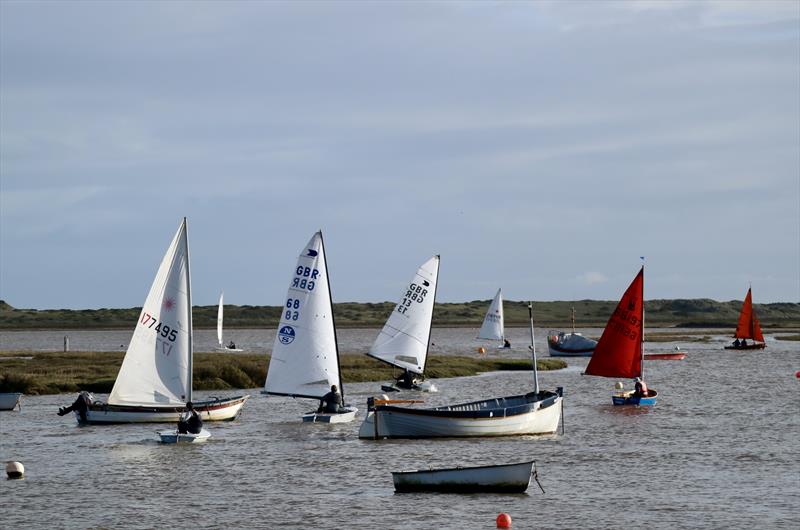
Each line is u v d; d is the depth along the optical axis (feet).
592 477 219.41
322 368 318.24
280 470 230.27
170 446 266.16
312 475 223.92
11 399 351.67
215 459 245.86
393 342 424.87
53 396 399.65
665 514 184.96
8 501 200.34
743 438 277.85
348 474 224.74
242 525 179.22
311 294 317.63
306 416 314.14
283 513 187.73
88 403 309.01
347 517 184.03
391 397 400.88
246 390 421.59
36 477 224.33
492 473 202.18
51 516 187.52
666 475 221.46
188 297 291.79
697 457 245.45
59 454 254.88
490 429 276.62
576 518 181.98
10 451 259.80
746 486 209.67
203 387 420.36
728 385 464.65
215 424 311.68
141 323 289.53
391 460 242.37
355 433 288.51
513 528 175.52
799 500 196.03
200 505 195.21
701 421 317.83
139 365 288.71
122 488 212.02
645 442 270.05
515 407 278.46
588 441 271.69
